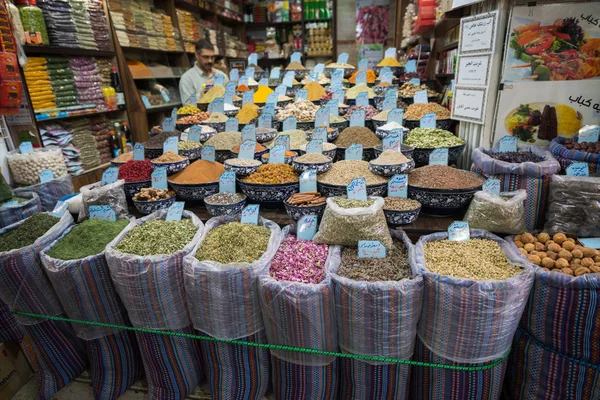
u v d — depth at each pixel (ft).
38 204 8.15
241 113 9.84
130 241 5.54
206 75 17.17
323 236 5.51
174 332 5.37
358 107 9.62
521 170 5.57
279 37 25.98
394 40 23.85
